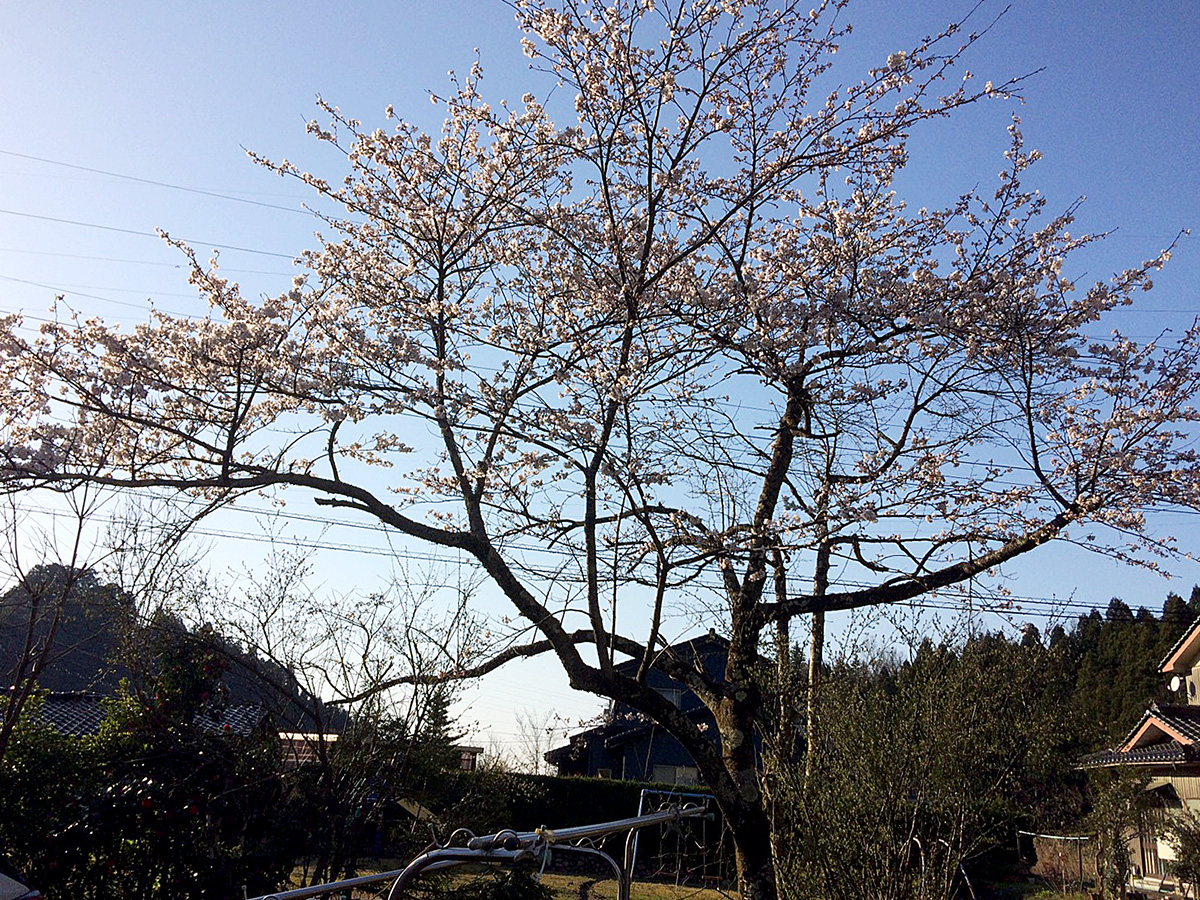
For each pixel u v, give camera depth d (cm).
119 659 785
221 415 670
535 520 681
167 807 731
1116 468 654
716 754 665
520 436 652
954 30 677
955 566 673
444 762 834
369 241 768
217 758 743
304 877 715
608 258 732
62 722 1144
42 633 829
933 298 715
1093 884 1339
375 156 737
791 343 677
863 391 705
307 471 745
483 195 747
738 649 695
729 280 743
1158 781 1548
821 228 748
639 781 2028
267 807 736
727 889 844
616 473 629
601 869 1405
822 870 570
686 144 692
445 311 694
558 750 2516
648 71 677
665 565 634
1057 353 686
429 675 730
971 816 578
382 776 739
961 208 769
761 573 674
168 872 740
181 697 771
